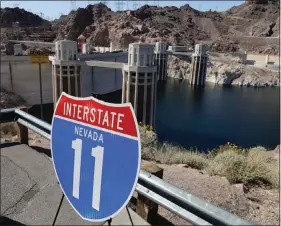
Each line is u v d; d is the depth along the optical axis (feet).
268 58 419.13
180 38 526.98
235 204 21.93
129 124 9.25
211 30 655.76
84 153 10.57
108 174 9.93
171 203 14.75
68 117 10.93
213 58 406.00
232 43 517.96
